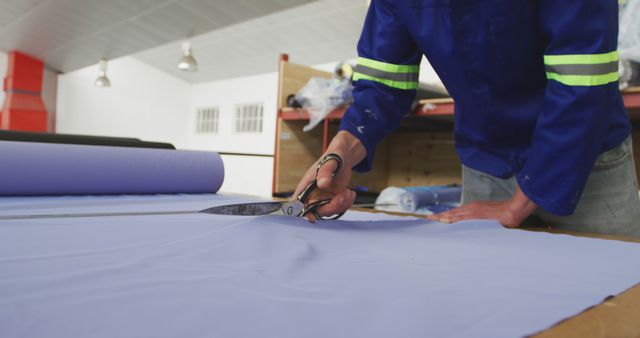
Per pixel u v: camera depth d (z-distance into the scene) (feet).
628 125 2.61
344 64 6.83
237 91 24.12
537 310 0.96
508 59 2.36
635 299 1.08
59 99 23.13
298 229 1.89
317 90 7.16
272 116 22.36
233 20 13.94
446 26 2.39
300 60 19.88
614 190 2.59
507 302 1.01
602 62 1.97
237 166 23.89
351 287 1.09
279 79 7.68
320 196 2.26
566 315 0.93
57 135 3.92
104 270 1.18
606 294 1.10
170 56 23.26
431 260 1.44
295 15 15.71
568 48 2.02
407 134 9.52
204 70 24.17
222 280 1.12
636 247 1.80
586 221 2.68
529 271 1.33
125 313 0.87
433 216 2.71
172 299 0.96
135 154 3.61
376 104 2.63
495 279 1.22
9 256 1.32
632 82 4.48
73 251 1.41
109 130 24.56
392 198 6.95
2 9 15.65
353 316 0.89
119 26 15.83
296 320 0.86
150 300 0.95
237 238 1.55
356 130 2.56
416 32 2.50
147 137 25.73
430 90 6.72
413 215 2.84
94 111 24.08
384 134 2.73
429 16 2.42
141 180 3.61
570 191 2.17
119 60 24.73
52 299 0.94
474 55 2.38
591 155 2.13
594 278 1.27
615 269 1.39
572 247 1.77
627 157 2.61
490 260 1.47
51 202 2.83
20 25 17.11
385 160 9.73
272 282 1.11
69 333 0.77
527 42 2.29
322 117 7.07
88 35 17.30
